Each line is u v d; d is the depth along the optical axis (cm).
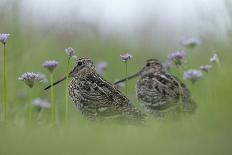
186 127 1141
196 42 1845
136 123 1381
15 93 1998
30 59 2211
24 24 2320
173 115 1390
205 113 1230
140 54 2541
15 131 1148
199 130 1095
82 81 1440
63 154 966
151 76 1415
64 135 1087
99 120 1420
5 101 1497
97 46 2452
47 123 1494
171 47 2580
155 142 1010
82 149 981
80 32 2438
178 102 1380
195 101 1430
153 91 1402
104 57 2431
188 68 1983
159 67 1428
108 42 2514
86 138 1052
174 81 1391
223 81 1373
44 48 2280
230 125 1102
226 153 987
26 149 1000
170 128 1136
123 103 1396
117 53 2478
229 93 1302
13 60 2169
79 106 1447
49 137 1066
